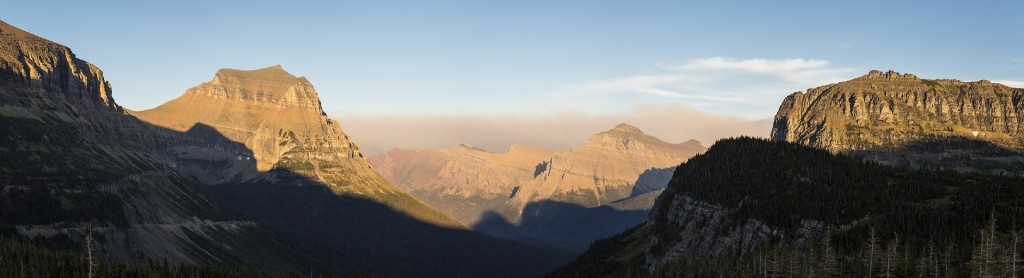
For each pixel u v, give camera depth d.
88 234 197.75
